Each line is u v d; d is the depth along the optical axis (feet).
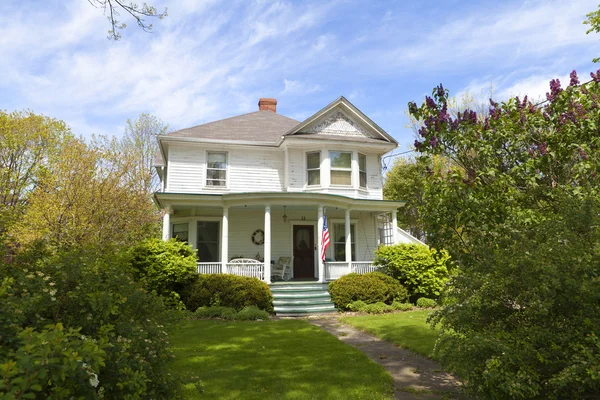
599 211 13.61
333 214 59.88
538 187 17.49
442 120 18.95
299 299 45.52
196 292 43.09
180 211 56.80
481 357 13.00
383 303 44.45
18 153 68.74
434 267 48.06
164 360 12.44
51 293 9.73
